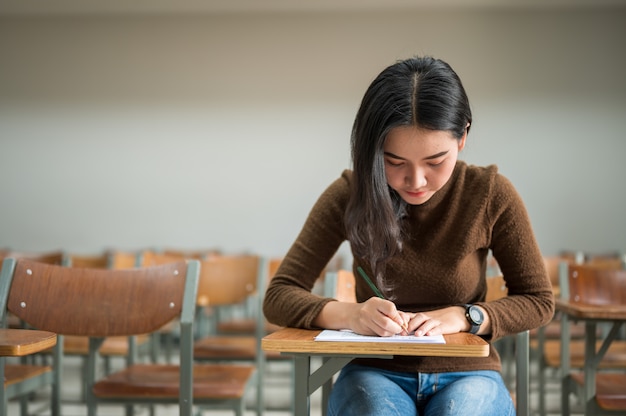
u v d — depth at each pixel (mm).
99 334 1719
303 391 1236
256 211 6355
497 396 1316
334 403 1352
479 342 1146
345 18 6328
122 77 6469
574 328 3580
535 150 6211
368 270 1509
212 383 1920
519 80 6223
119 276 1743
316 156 6328
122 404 1884
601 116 6184
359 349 1143
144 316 1712
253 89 6375
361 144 1321
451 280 1459
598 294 2258
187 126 6422
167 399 1882
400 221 1460
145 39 6465
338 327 1321
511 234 1480
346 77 6316
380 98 1273
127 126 6461
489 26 6254
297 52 6355
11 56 6535
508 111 6227
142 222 6426
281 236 6344
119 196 6445
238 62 6395
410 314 1291
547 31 6215
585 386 1951
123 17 6473
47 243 6469
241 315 5602
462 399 1265
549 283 1483
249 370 2125
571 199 6188
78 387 4148
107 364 3754
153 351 3174
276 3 6105
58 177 6488
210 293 2629
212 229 6379
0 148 6512
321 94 6332
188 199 6402
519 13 6234
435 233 1464
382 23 6301
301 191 6332
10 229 6492
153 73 6445
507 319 1368
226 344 2994
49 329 1717
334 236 1556
